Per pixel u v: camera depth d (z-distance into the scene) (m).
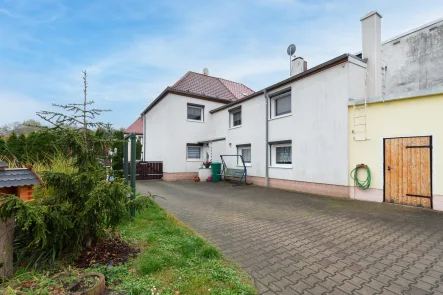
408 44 11.23
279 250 3.72
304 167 9.54
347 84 7.99
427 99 6.27
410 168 6.55
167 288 2.48
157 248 3.42
